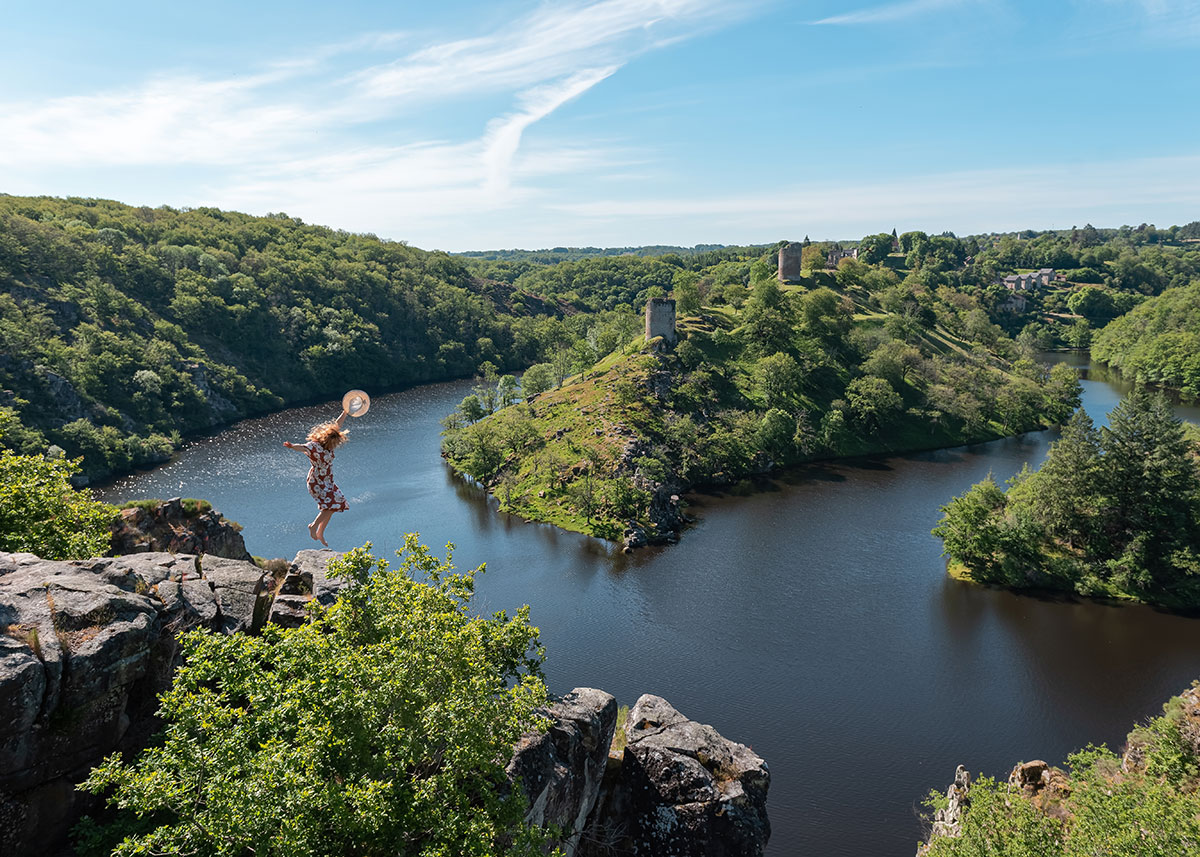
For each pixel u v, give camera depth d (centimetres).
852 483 11494
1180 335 18800
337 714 1570
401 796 1552
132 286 17712
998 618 7012
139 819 1580
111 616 1719
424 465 12562
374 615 1955
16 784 1491
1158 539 7625
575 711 2352
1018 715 5500
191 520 3173
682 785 2477
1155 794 2828
